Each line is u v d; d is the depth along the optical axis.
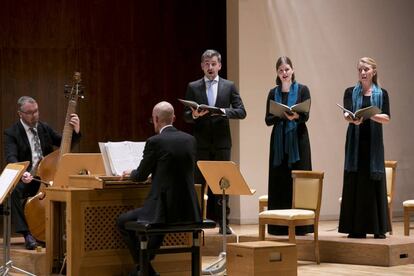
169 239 13.62
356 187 15.60
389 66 23.61
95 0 22.67
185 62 23.53
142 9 23.12
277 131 16.38
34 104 15.91
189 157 12.31
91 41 22.64
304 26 22.42
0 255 15.56
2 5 21.86
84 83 22.55
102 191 13.02
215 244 16.70
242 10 21.58
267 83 21.86
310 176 15.34
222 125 16.64
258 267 12.35
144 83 23.14
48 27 22.27
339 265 15.02
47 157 15.12
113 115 22.83
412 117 23.95
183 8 23.52
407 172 23.83
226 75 23.66
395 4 23.72
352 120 15.00
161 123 12.56
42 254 14.09
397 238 15.67
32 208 14.79
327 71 22.72
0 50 21.86
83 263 12.84
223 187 13.55
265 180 21.83
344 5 22.98
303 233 16.41
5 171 12.39
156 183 12.14
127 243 12.65
